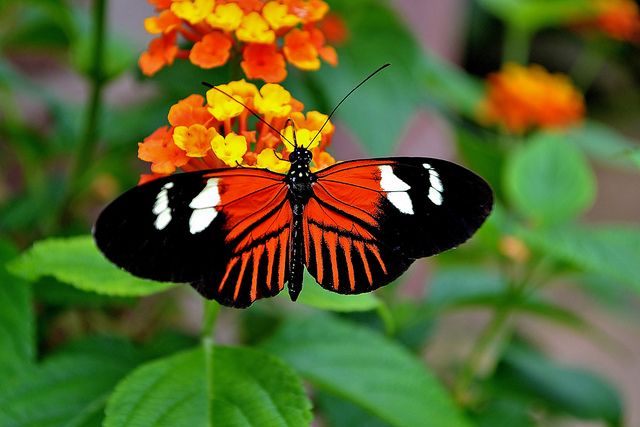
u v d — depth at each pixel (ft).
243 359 1.26
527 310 1.54
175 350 1.40
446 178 1.23
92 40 1.47
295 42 1.26
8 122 1.57
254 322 1.58
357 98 1.45
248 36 1.23
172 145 1.21
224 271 1.21
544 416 1.71
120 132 1.52
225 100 1.22
